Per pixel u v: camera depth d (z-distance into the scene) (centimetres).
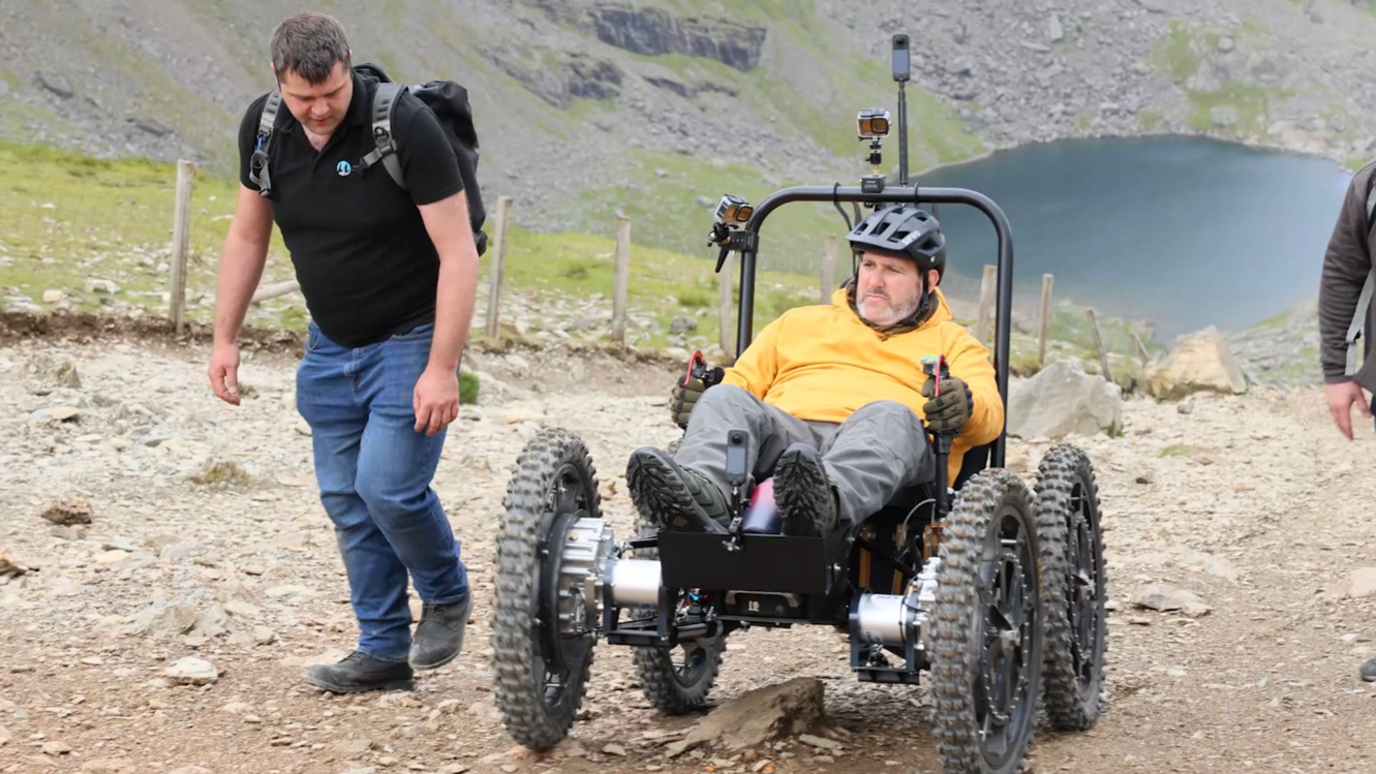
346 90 443
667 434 1303
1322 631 629
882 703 525
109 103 12875
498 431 1196
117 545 707
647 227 14275
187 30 14762
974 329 2548
